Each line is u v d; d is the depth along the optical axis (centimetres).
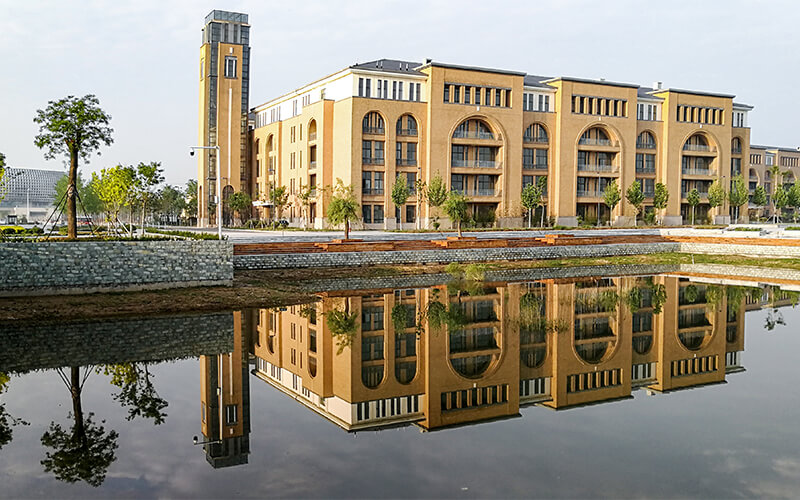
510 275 4944
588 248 6009
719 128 10256
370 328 2920
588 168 9288
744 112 10831
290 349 2539
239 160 9962
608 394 1984
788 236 6419
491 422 1714
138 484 1286
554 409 1834
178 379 2089
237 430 1628
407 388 2048
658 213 9931
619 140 9388
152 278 3569
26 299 3170
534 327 2956
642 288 4247
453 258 5394
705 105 10150
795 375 2198
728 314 3306
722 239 6169
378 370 2266
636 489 1266
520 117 8625
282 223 8762
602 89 9256
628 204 9519
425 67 8125
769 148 13562
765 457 1442
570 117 9056
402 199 7756
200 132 10069
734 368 2289
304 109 8781
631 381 2130
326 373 2223
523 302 3634
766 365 2330
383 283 4394
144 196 6512
